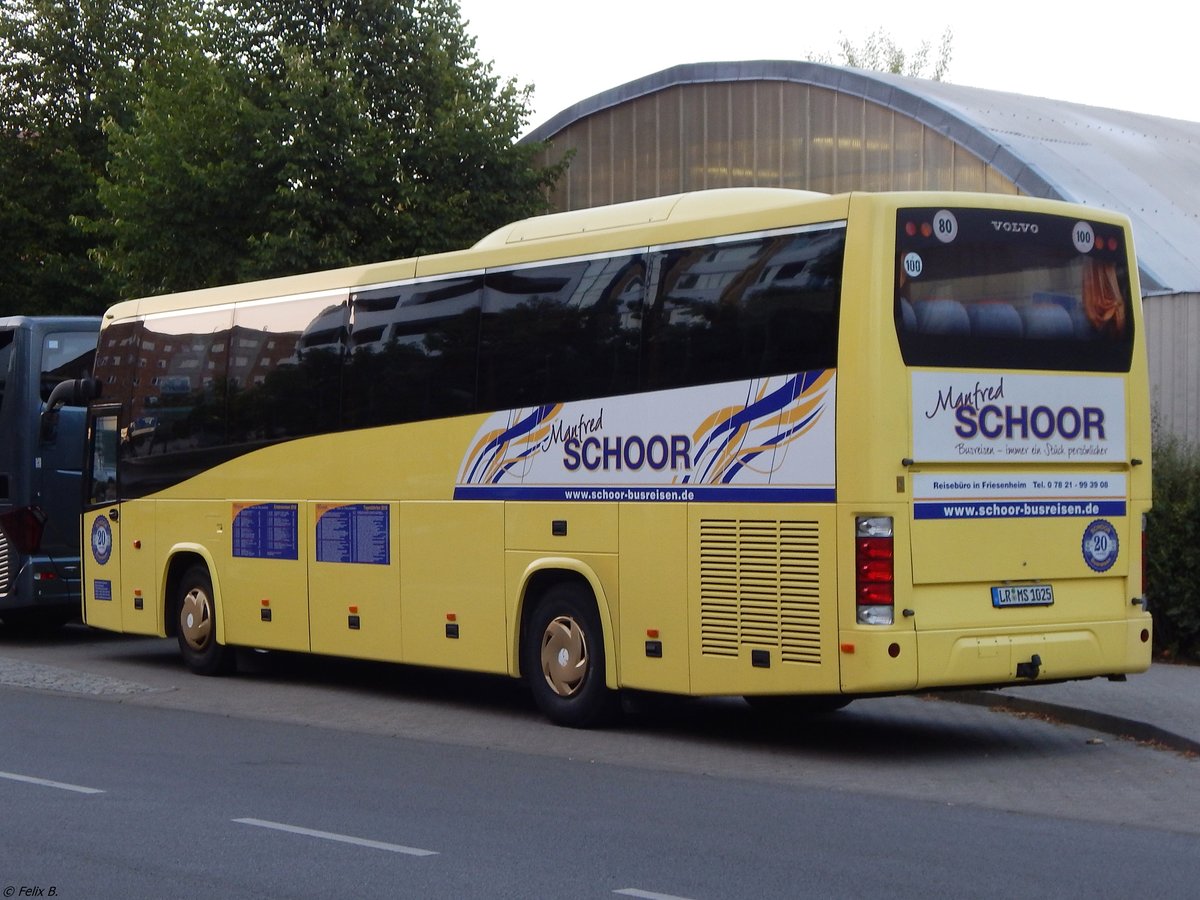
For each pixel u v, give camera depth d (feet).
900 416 33.50
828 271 34.22
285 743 38.34
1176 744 35.99
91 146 117.08
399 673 54.44
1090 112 86.58
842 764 34.88
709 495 36.27
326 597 47.42
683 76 88.89
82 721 42.57
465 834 27.04
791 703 42.60
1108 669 36.24
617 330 38.78
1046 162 70.64
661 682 37.35
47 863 24.77
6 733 40.11
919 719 41.88
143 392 55.72
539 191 90.89
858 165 79.97
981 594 34.53
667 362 37.45
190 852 25.54
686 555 36.73
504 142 85.81
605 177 93.71
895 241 33.81
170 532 54.08
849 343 33.55
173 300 54.95
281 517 49.21
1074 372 36.14
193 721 42.65
